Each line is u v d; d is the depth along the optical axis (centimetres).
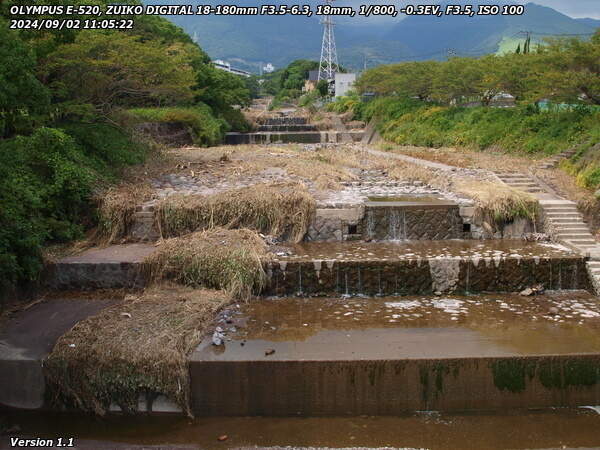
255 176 1788
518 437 755
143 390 823
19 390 848
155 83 2031
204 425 800
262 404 823
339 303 1077
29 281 1108
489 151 2542
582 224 1349
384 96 4941
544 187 1634
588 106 2288
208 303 1012
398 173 1928
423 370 818
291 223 1334
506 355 825
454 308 1046
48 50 1479
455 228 1369
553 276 1146
